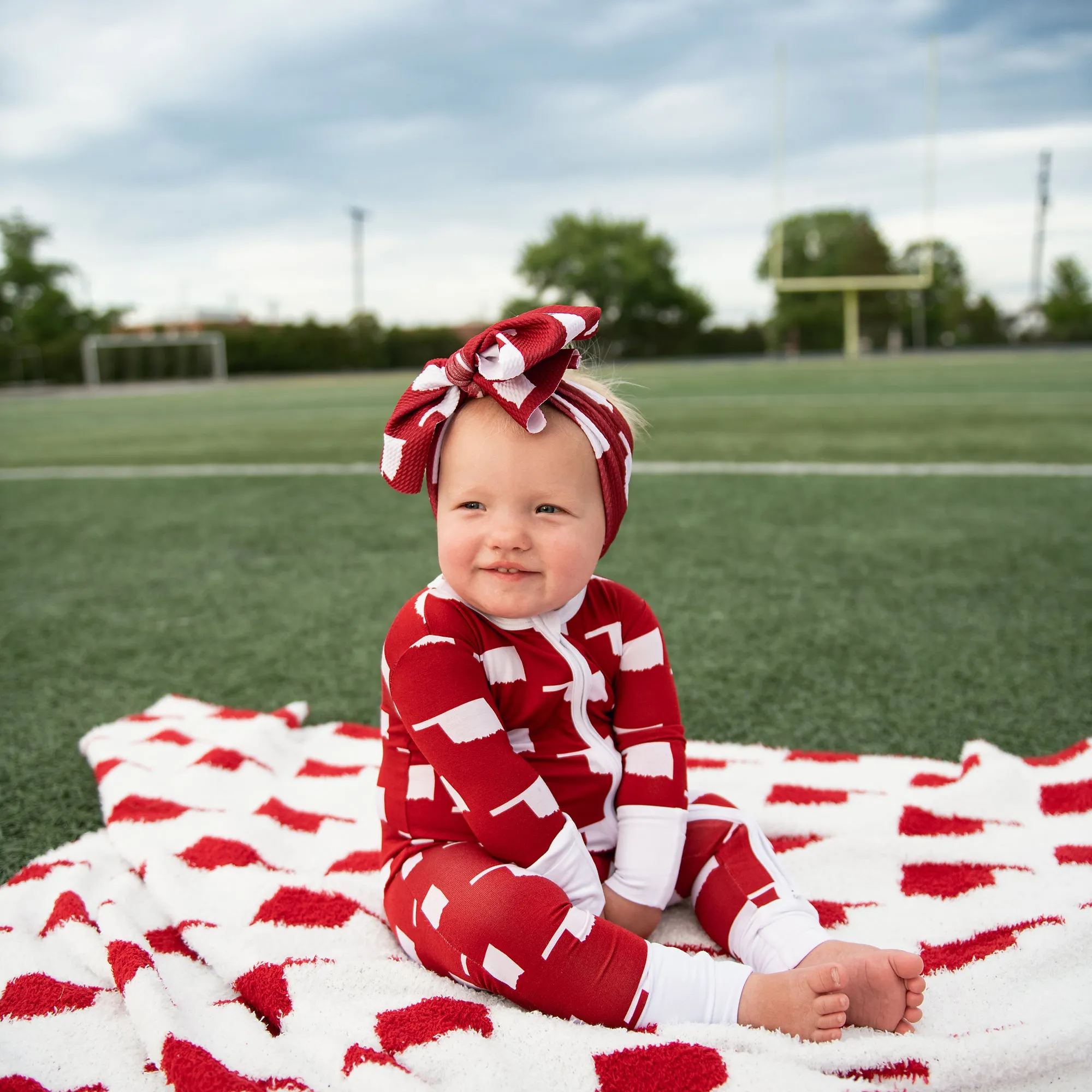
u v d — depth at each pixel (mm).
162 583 3316
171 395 20156
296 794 1707
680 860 1261
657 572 3188
